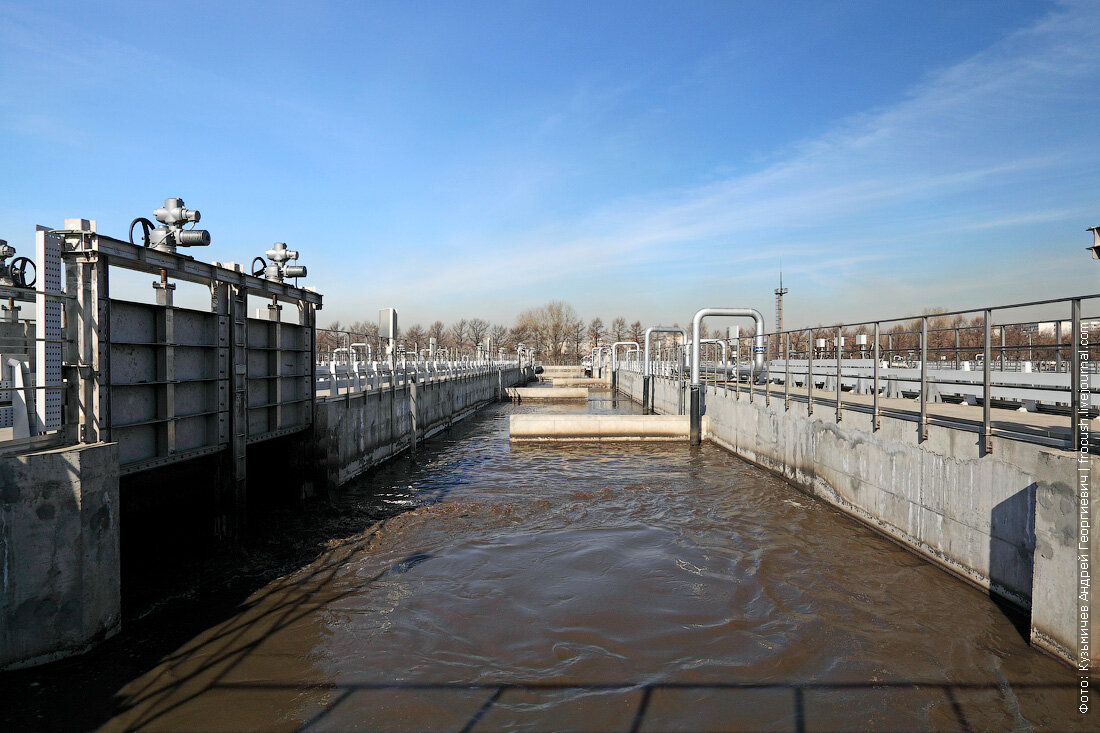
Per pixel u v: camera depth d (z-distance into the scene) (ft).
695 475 65.41
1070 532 23.13
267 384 43.98
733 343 88.69
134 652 25.17
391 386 73.77
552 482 61.93
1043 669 23.86
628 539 42.24
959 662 24.79
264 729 20.39
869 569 35.47
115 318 27.76
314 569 36.01
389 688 23.09
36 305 23.20
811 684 23.52
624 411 146.92
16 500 21.70
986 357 30.09
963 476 32.27
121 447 28.12
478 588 33.19
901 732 20.45
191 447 33.88
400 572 35.63
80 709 21.04
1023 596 27.66
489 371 167.12
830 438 49.70
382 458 70.18
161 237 30.76
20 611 22.07
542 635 27.61
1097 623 22.30
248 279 39.65
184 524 36.19
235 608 30.32
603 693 22.88
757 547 40.22
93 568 23.89
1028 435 29.07
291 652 25.76
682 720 21.22
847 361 72.23
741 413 75.25
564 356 389.19
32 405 25.08
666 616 29.66
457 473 67.05
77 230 24.75
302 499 49.78
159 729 20.21
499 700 22.39
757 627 28.43
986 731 20.42
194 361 34.45
